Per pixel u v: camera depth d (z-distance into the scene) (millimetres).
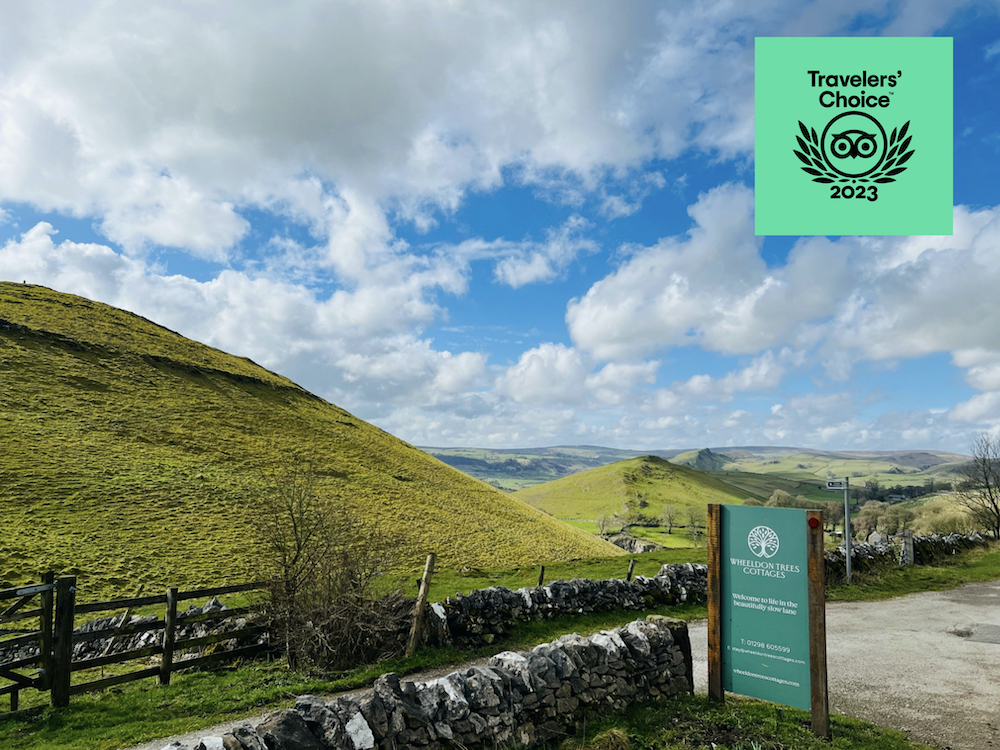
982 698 9000
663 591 16609
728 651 7879
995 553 27016
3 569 28422
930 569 22984
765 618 7586
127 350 74688
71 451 46531
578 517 189875
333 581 12219
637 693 8000
